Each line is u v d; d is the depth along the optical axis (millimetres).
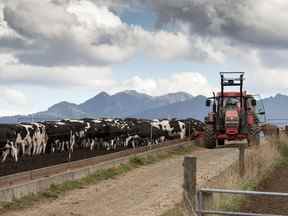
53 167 24125
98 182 24500
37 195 20516
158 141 43406
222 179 20500
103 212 18375
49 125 32562
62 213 18266
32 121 35906
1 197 18812
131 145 40094
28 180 21656
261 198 21578
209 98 38094
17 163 26062
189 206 15102
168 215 16922
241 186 20531
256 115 39250
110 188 23000
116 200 20391
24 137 29375
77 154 31797
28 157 28703
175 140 41750
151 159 31953
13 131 27359
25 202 19516
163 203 19672
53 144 32688
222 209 17297
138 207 19078
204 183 20875
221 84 37969
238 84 37781
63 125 34000
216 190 14688
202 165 28828
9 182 21016
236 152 33938
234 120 36469
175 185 23391
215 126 37375
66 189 22250
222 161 30094
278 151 33000
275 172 27719
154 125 43344
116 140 39000
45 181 21531
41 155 29938
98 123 38156
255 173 23875
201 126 48938
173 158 33781
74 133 35375
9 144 27078
